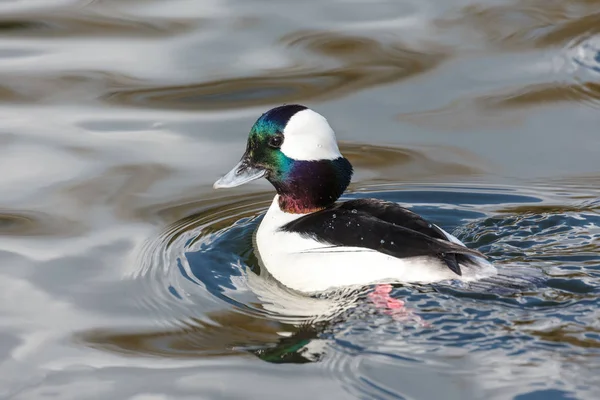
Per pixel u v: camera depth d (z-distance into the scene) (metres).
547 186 12.89
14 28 17.91
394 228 10.09
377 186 13.09
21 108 15.25
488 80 15.69
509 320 9.16
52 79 16.14
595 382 8.25
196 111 15.23
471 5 18.53
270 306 10.14
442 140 14.21
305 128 10.98
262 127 11.10
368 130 14.49
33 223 12.15
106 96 15.62
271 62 16.48
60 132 14.55
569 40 16.84
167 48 17.12
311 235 10.40
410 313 9.37
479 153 13.85
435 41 17.03
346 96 15.43
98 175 13.39
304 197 11.08
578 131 14.27
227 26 17.84
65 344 9.58
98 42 17.34
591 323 9.07
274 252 10.71
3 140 14.25
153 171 13.51
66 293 10.59
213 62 16.56
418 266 9.76
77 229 12.02
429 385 8.38
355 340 9.09
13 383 8.94
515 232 11.38
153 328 9.87
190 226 12.15
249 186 13.52
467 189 12.88
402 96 15.38
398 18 18.03
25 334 9.77
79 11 18.70
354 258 9.98
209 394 8.62
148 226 12.14
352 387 8.49
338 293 10.00
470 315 9.27
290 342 9.43
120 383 8.88
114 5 18.94
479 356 8.71
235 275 10.89
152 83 15.95
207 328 9.80
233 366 9.07
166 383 8.84
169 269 11.08
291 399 8.45
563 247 10.87
